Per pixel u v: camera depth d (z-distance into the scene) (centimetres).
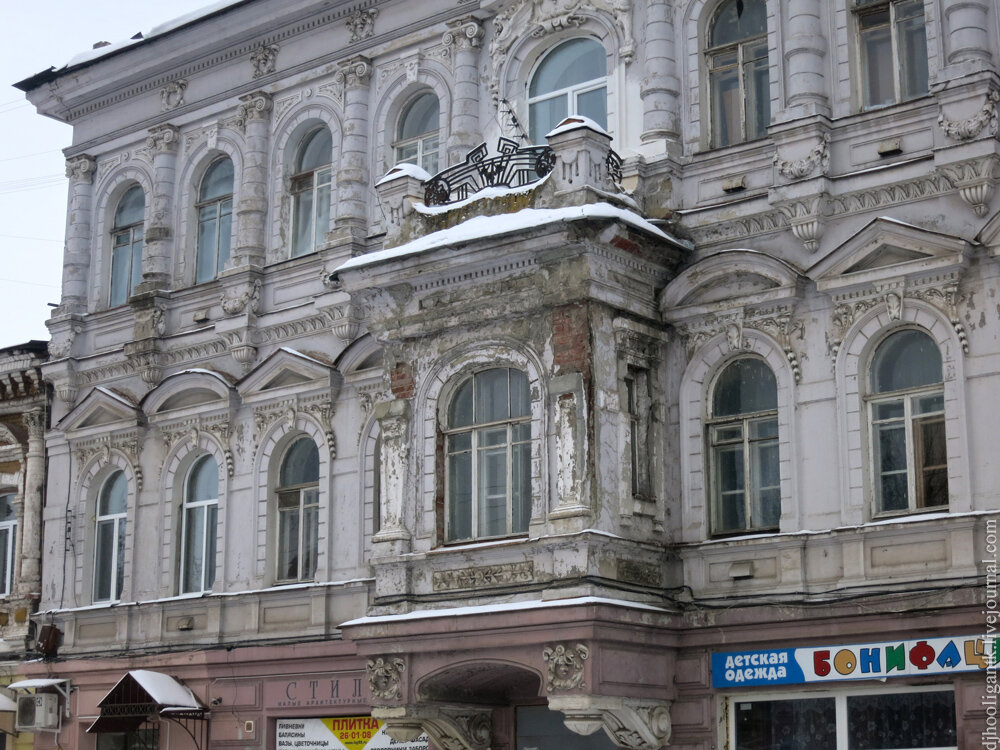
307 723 2562
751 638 2109
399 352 2361
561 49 2558
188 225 3058
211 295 2952
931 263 2047
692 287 2266
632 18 2448
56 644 3006
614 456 2155
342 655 2502
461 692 2297
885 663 1989
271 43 2962
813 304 2173
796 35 2242
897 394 2091
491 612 2117
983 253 2019
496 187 2306
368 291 2383
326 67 2869
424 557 2244
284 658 2580
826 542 2091
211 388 2852
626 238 2184
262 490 2750
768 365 2216
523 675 2258
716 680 2139
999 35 2094
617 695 2061
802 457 2144
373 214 2747
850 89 2219
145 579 2894
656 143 2353
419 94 2766
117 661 2827
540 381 2192
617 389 2186
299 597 2636
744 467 2222
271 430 2755
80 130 3291
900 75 2202
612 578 2114
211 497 2869
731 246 2267
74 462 3080
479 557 2198
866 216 2152
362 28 2820
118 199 3241
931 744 1961
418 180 2398
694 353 2269
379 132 2770
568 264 2183
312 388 2692
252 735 2609
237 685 2652
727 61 2380
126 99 3209
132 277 3173
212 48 3034
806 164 2181
